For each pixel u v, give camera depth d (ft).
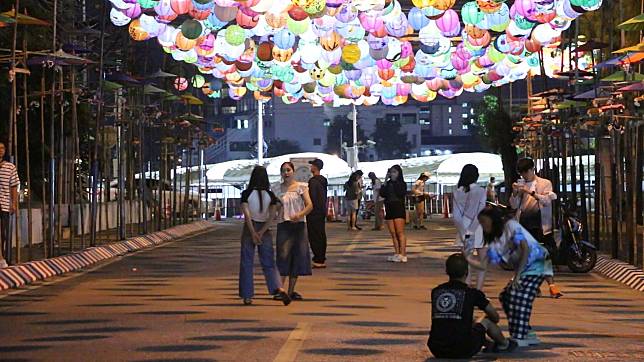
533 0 91.97
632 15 116.67
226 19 93.30
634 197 84.79
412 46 114.73
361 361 42.86
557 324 56.08
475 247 70.28
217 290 73.20
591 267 87.61
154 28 101.55
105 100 127.95
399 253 99.66
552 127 133.18
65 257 92.02
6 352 45.60
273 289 65.57
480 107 349.00
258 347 46.50
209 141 175.42
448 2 88.94
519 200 79.36
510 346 45.27
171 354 44.68
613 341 48.85
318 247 93.15
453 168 242.17
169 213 174.70
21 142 121.90
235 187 271.08
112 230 145.79
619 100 86.07
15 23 77.82
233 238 141.28
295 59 108.17
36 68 114.11
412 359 43.37
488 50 110.52
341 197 249.14
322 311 60.44
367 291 73.20
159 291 72.43
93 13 135.13
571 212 88.53
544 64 127.13
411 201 225.56
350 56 103.81
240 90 130.93
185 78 150.10
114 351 45.62
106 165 136.36
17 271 77.97
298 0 86.38
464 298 43.14
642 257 85.87
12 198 81.35
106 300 66.49
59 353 45.24
